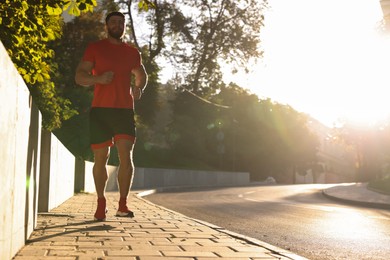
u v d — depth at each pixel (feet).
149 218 27.73
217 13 158.40
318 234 27.48
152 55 148.56
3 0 20.59
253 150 229.04
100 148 22.74
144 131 162.40
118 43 22.98
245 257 15.42
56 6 20.43
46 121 59.57
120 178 22.90
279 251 16.79
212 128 207.72
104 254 15.03
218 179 175.42
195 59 157.69
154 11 145.69
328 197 80.79
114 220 25.17
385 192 83.92
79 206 38.65
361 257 19.81
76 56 107.86
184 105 183.11
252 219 36.94
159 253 15.53
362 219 37.68
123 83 22.56
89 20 114.21
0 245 11.51
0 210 11.37
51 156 32.53
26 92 15.26
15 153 13.33
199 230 22.30
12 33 20.97
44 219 25.36
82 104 105.40
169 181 138.72
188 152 181.98
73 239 18.01
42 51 22.45
